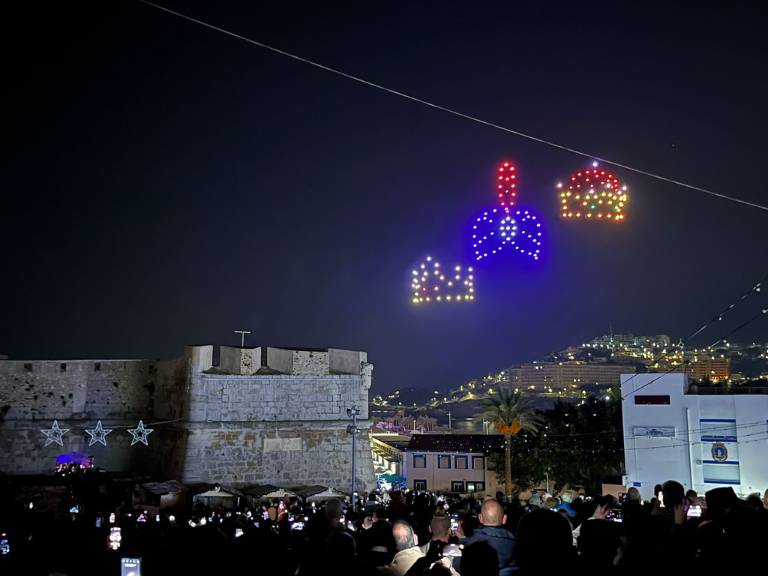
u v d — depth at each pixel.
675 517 10.02
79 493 39.28
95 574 14.61
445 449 72.06
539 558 5.29
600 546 6.64
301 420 48.38
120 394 51.53
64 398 50.19
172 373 49.38
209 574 7.65
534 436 65.06
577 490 60.78
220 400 46.69
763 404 50.62
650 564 6.80
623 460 59.72
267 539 8.02
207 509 30.55
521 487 63.28
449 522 9.52
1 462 47.22
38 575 14.98
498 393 61.97
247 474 46.25
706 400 52.25
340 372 50.66
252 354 48.72
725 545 6.72
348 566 6.62
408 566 7.78
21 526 21.30
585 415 64.62
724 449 51.06
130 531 20.03
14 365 49.16
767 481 49.62
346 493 47.38
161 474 47.78
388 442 90.12
